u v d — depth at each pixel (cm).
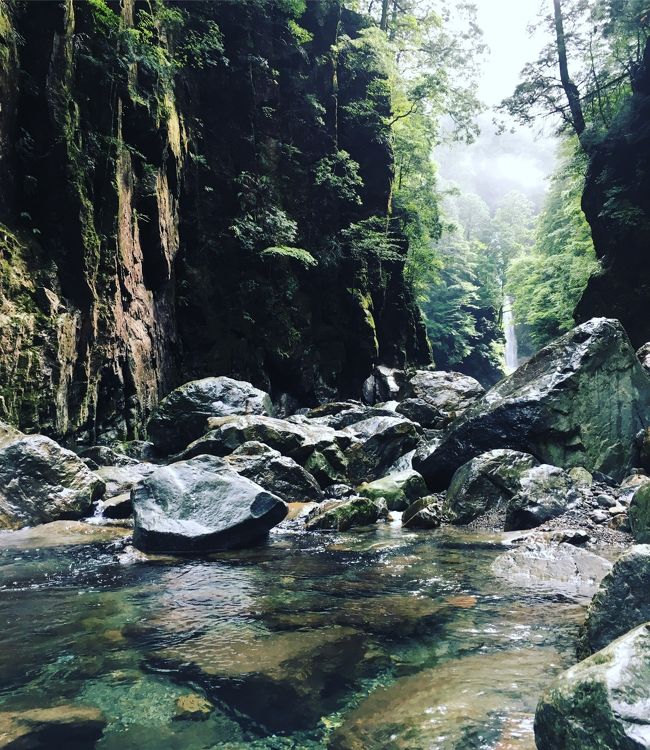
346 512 748
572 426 831
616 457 841
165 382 1769
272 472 884
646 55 2534
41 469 782
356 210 2694
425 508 757
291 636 354
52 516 754
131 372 1475
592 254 3058
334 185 2484
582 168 2939
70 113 1280
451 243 5656
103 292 1370
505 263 6619
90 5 1370
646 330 2364
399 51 3244
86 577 503
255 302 2175
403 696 271
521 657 312
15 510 733
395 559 559
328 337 2481
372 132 2778
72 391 1227
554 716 200
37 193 1227
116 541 646
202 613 400
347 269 2569
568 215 3438
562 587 450
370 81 2817
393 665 307
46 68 1214
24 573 517
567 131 3192
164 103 1694
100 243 1368
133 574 513
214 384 1346
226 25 2180
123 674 301
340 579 488
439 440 955
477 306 5378
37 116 1215
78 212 1265
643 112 2480
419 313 3153
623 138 2514
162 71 1600
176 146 1830
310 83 2486
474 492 750
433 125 3509
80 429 1266
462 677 288
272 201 2273
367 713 257
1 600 435
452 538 654
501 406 857
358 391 2534
